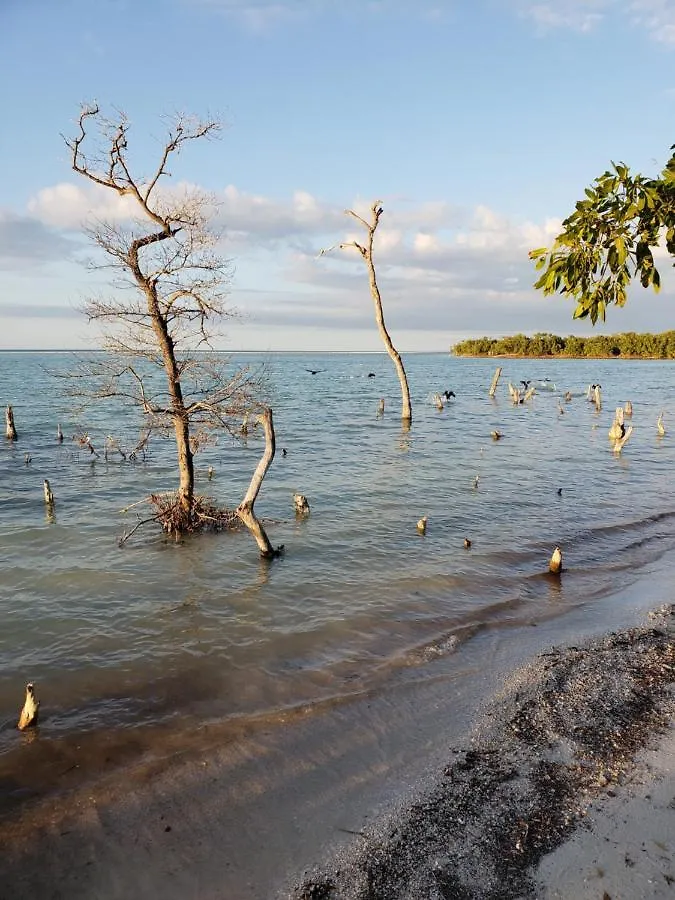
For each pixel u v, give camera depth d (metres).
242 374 14.18
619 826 5.27
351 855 5.18
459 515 16.78
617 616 10.24
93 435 30.72
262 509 17.12
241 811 5.76
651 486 20.88
